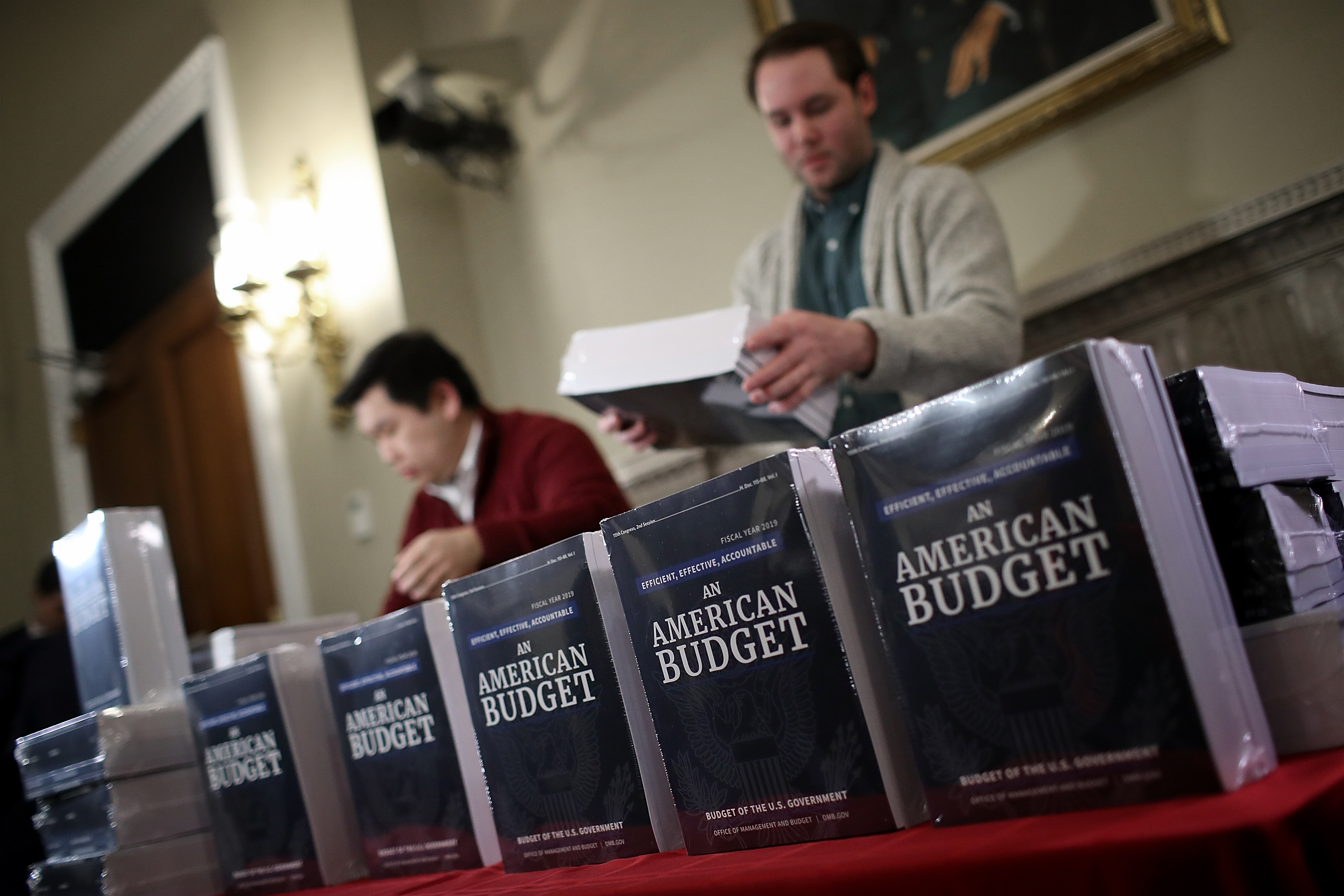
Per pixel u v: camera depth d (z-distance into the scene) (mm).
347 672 1087
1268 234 1844
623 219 2984
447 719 997
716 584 783
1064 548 636
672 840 842
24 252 4922
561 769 884
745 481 767
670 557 809
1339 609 667
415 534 2170
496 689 930
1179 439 669
